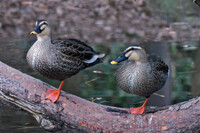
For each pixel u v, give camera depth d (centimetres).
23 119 1018
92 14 2067
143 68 820
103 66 1384
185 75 1293
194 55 1505
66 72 837
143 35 1861
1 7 2002
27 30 1805
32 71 1270
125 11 2128
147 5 2223
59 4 2127
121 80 843
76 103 779
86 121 769
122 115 777
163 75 858
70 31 1884
